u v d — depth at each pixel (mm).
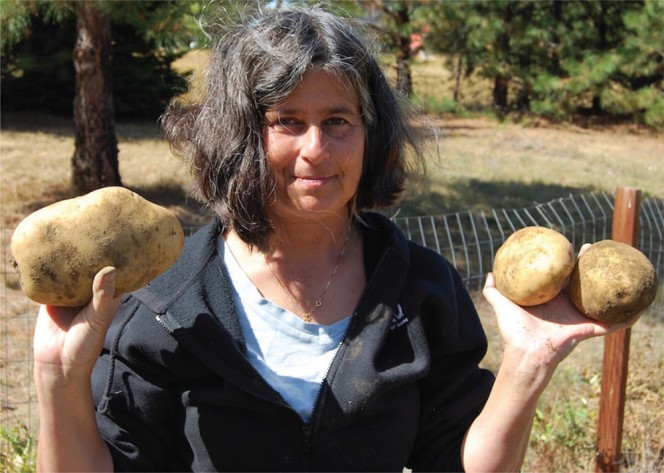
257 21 1623
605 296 1557
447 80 19812
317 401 1607
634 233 3381
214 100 1662
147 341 1606
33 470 2967
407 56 13539
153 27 6852
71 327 1438
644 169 12414
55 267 1436
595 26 16016
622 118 17516
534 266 1581
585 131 16328
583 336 1591
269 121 1581
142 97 14891
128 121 14766
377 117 1721
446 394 1751
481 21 14992
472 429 1678
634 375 4477
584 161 12969
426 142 1927
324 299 1701
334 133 1598
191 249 1734
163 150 11969
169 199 9070
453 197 9688
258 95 1566
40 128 13234
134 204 1526
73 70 14352
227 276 1707
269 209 1649
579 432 3934
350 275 1733
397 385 1625
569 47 15477
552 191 10422
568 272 1578
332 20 1621
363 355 1627
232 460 1599
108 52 8062
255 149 1601
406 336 1679
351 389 1605
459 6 14391
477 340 1774
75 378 1438
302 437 1604
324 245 1720
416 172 1898
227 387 1576
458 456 1712
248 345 1651
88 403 1487
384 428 1641
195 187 1774
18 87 14492
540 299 1594
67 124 13883
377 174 1767
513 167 12055
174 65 16578
